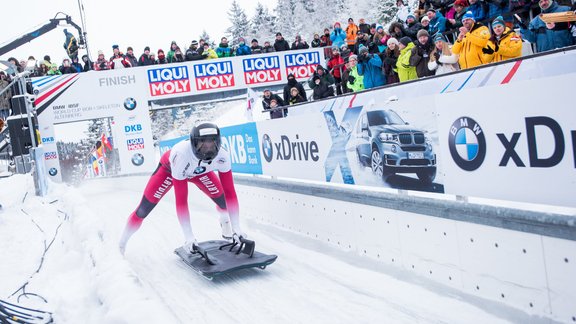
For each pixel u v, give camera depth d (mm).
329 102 7656
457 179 2994
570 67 4016
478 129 2791
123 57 13148
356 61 8383
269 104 9930
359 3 31594
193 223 6262
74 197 7457
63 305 3326
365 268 3729
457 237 3008
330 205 4371
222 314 3096
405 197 3400
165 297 3523
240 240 4121
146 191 4551
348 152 4168
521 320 2578
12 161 10562
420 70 6668
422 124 3236
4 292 3707
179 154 4160
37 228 5613
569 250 2350
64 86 12445
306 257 4207
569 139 2299
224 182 4336
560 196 2379
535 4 6410
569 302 2385
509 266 2676
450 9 8578
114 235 5883
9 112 11344
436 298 2984
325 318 2875
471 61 5566
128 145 12891
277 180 5320
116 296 2912
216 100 13492
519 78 4508
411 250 3412
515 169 2594
